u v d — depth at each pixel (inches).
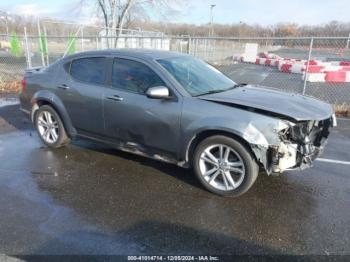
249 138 136.5
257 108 142.1
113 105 174.1
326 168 184.7
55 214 135.0
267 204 144.2
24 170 179.5
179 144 156.7
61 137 207.9
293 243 117.0
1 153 205.6
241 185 145.6
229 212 137.5
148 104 161.8
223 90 170.6
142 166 185.0
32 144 223.8
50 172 177.0
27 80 220.8
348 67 584.7
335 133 257.8
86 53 194.9
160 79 162.1
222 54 941.8
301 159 146.2
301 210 139.2
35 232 122.5
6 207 140.4
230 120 140.7
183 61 183.6
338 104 352.5
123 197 149.9
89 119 188.2
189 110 151.1
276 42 661.9
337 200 148.2
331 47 578.6
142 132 167.6
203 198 149.5
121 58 177.6
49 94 204.5
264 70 731.4
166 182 165.3
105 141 188.2
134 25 917.8
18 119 292.2
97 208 140.2
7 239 118.3
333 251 112.7
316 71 563.8
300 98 165.5
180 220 131.3
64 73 200.8
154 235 121.4
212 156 151.6
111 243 116.5
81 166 185.0
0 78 501.7
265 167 139.0
